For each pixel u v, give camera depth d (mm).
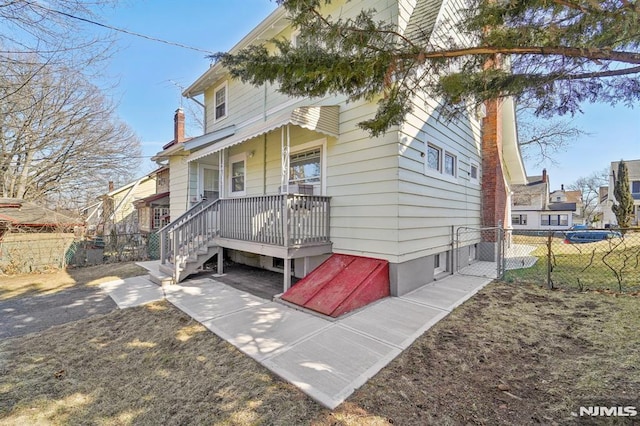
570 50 2539
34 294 6090
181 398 2557
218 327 4027
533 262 8742
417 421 2178
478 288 5773
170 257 7520
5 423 2295
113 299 5551
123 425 2260
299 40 2896
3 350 3525
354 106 5824
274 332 3816
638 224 25094
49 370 3062
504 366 2900
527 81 3051
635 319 3883
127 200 20594
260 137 8445
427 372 2824
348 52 2721
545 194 33000
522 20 2625
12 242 8453
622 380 2570
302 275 6824
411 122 5609
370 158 5562
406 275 5434
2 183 13430
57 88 12594
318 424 2172
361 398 2447
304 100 7070
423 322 4051
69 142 14477
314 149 6793
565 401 2346
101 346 3596
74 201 17859
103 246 10500
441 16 5070
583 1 2191
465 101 3570
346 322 4082
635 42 2389
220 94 10883
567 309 4402
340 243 6078
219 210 7434
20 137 12594
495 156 9602
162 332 3951
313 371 2859
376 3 5695
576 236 13633
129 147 17031
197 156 8070
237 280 6879
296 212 5527
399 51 2766
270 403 2424
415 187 5730
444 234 7059
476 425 2125
